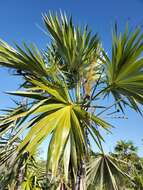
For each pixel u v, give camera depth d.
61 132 3.65
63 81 4.23
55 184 5.57
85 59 5.14
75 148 3.67
